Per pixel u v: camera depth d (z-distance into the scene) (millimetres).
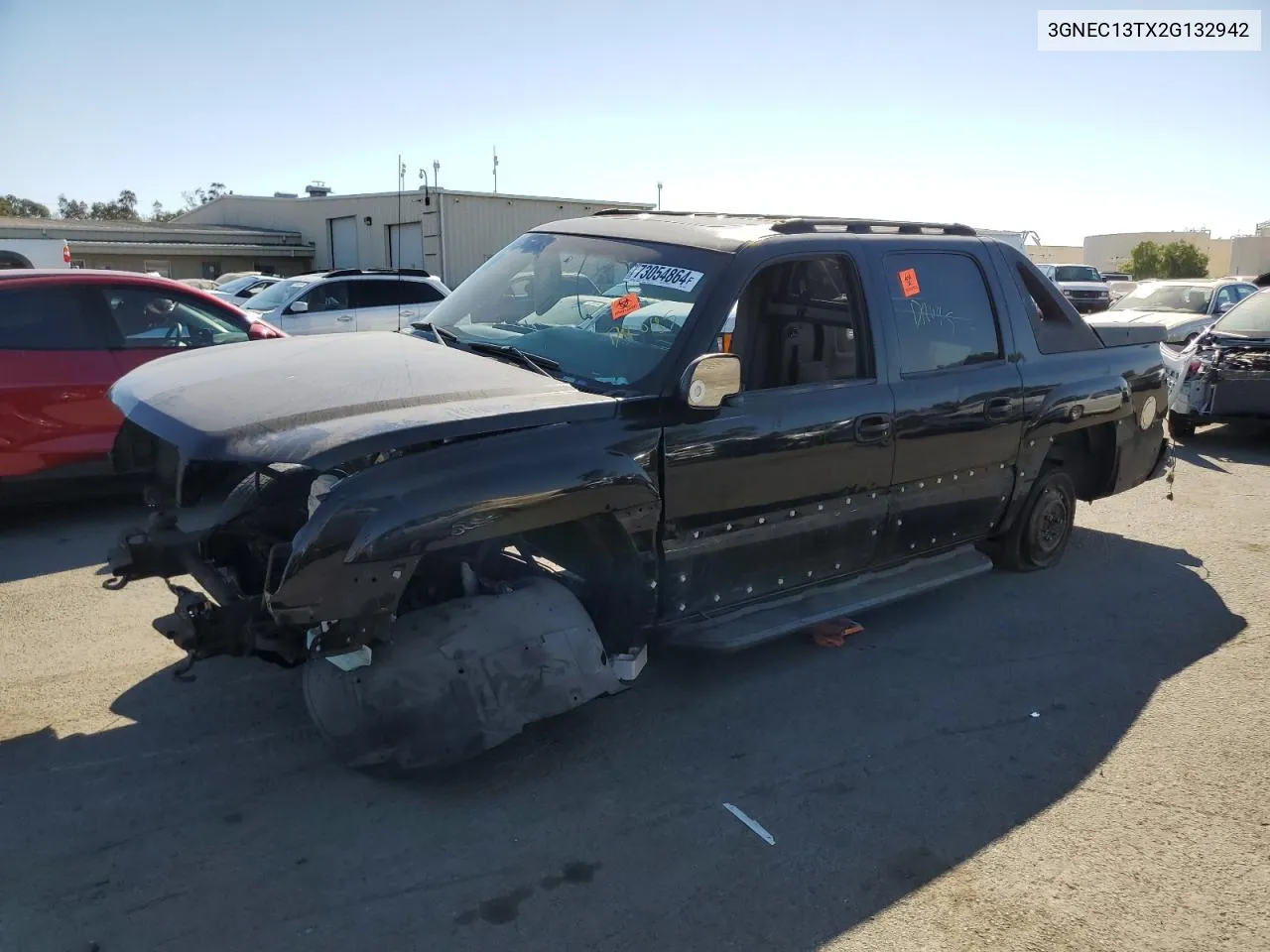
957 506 4914
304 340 4191
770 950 2688
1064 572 5980
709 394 3451
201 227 37125
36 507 7000
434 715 3070
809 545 4203
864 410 4219
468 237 29547
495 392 3371
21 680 4125
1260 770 3734
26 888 2809
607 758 3670
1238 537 6840
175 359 4031
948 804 3445
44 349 6344
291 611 2783
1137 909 2914
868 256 4414
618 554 3525
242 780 3408
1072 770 3705
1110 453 5941
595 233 4406
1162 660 4727
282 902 2789
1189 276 70000
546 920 2766
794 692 4281
